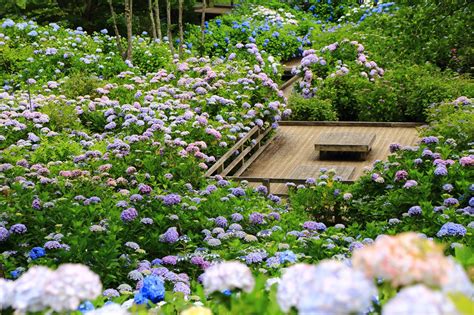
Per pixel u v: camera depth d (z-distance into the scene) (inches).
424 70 727.7
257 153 581.6
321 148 562.6
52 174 427.5
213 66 722.8
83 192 387.5
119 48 820.6
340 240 314.2
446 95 681.0
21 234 294.4
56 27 845.8
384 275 79.9
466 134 479.8
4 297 94.2
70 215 318.0
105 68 751.7
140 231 319.6
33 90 671.8
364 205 402.6
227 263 102.7
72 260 266.7
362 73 747.4
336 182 424.5
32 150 508.4
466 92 684.7
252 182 504.7
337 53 800.3
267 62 784.9
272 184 515.5
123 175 456.4
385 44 811.4
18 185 363.9
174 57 789.9
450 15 501.7
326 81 737.6
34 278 90.8
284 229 344.8
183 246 313.3
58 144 505.7
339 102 723.4
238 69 689.6
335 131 647.8
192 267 281.6
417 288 74.1
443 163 404.8
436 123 518.9
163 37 1074.1
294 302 89.7
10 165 429.1
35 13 1083.9
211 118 605.6
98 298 159.2
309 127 664.4
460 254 137.6
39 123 550.9
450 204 354.3
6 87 706.2
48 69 744.3
